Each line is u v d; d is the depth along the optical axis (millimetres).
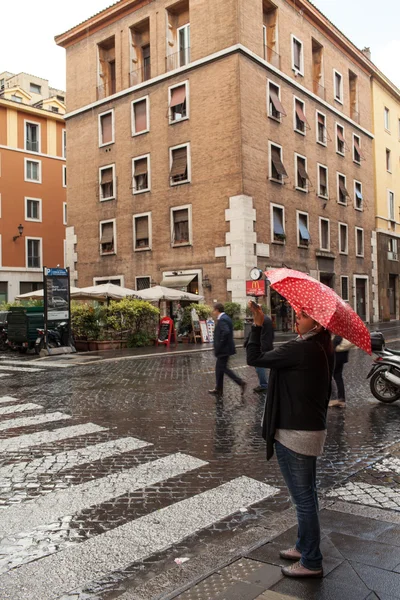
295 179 28328
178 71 26469
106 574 3270
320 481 4902
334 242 31906
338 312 2906
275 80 27000
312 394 3020
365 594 2732
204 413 7930
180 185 26594
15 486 4863
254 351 3092
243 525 3965
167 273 26938
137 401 8914
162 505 4383
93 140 30828
